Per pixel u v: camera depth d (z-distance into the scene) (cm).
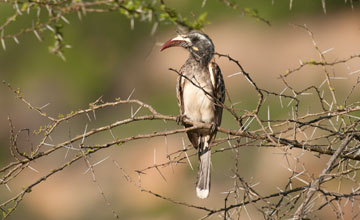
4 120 1725
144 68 1819
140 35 1775
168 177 1386
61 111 1748
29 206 1515
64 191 1555
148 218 1333
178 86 731
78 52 1739
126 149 1545
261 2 1883
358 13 1905
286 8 1891
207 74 716
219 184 1277
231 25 1920
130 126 1611
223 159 1288
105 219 1413
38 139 1697
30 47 1686
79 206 1483
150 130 1576
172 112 1633
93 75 1764
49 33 1648
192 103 718
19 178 1608
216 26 1914
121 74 1798
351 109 530
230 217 512
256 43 1880
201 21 596
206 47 725
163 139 1502
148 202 1377
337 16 1933
